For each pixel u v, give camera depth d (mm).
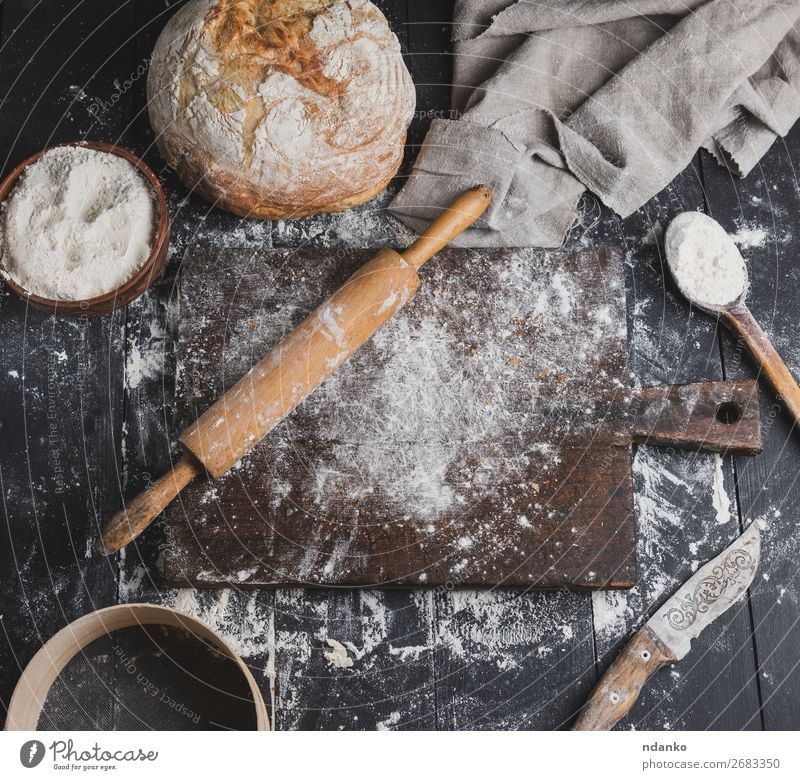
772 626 1254
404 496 1231
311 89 1222
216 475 1158
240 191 1271
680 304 1361
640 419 1271
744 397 1281
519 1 1397
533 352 1289
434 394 1266
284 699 1205
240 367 1271
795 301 1378
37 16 1435
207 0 1250
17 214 1225
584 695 1221
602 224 1389
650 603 1252
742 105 1378
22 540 1242
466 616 1241
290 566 1204
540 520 1229
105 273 1218
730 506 1294
